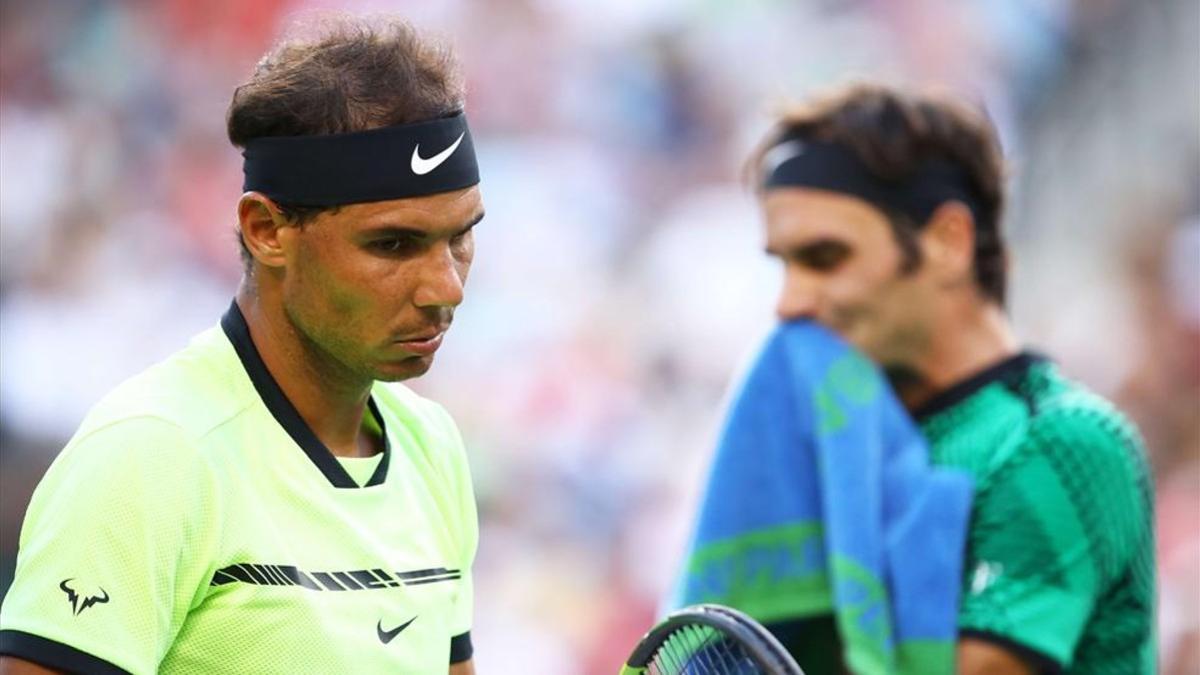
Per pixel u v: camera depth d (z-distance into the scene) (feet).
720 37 154.40
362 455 33.12
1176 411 129.08
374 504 32.14
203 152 139.95
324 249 30.66
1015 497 45.03
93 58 143.02
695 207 145.89
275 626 30.07
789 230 48.67
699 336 135.85
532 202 141.49
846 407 47.39
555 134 147.33
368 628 31.09
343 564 31.14
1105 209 148.56
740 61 154.20
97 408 30.53
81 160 136.77
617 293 137.90
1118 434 45.70
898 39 155.53
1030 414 46.19
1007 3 156.04
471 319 131.95
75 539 29.04
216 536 29.81
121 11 144.56
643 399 130.00
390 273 30.81
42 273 130.52
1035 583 44.39
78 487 29.32
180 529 29.35
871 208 47.80
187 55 143.95
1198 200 148.66
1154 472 125.49
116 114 140.26
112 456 29.37
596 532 121.29
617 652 113.91
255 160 31.01
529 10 149.69
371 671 30.94
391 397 34.35
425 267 30.99
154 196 136.87
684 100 152.05
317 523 31.12
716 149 150.82
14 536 114.01
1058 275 145.89
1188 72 152.15
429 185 30.68
